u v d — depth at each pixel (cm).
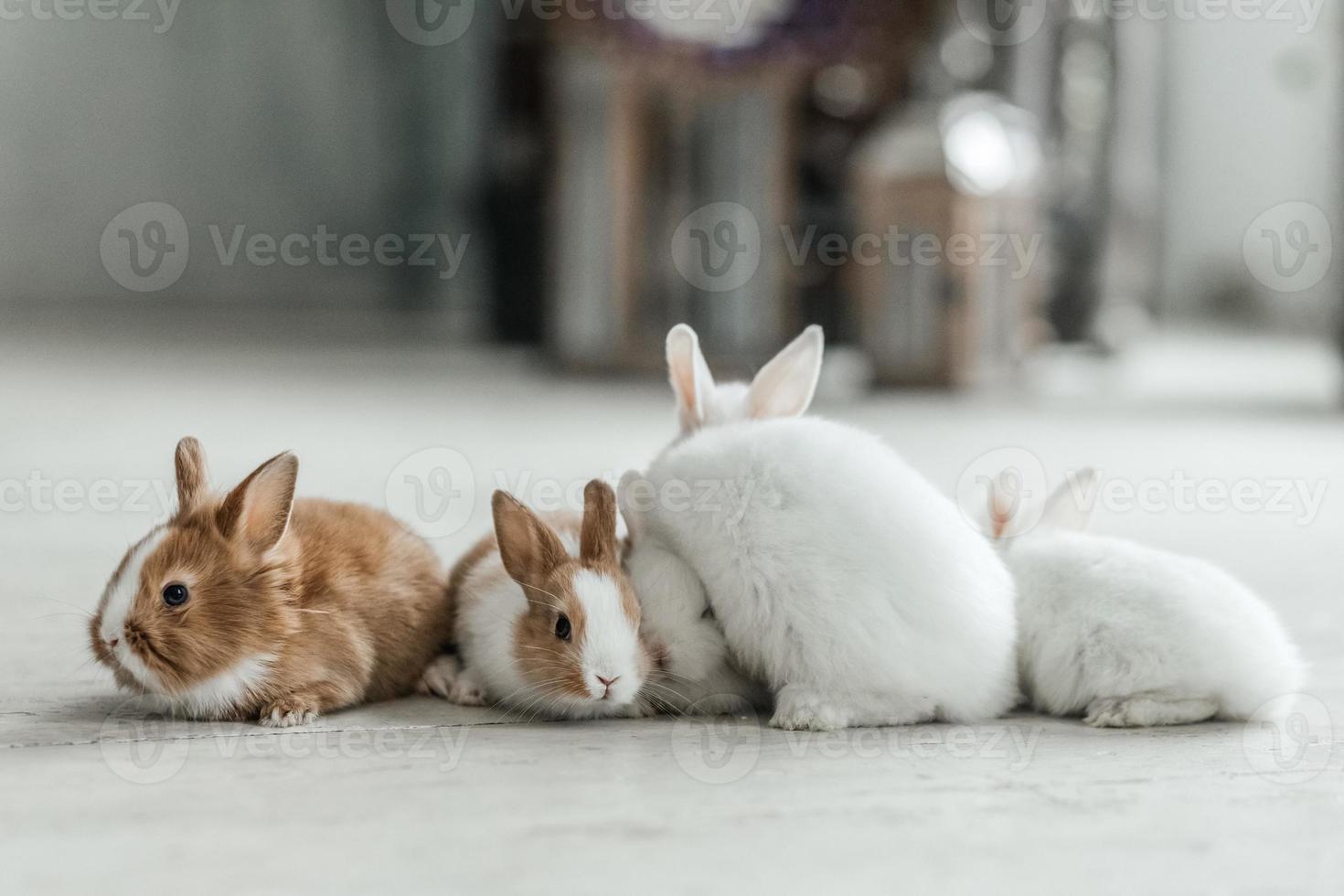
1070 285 550
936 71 438
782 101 425
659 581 163
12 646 176
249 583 159
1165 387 507
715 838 147
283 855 145
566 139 450
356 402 405
